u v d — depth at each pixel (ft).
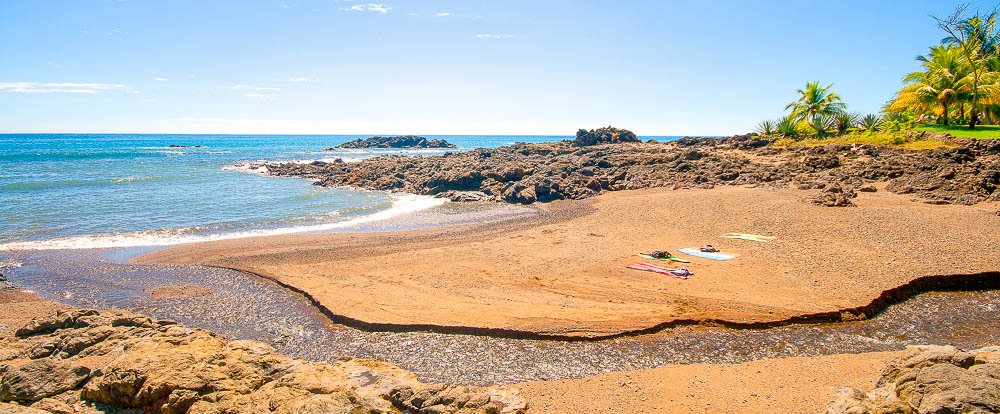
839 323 44.01
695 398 33.12
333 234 84.17
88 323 41.09
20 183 144.25
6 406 29.58
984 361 27.86
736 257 61.67
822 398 32.27
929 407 24.38
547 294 51.44
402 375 34.65
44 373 33.47
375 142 480.23
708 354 39.34
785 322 43.75
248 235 84.53
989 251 59.00
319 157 332.19
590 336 41.88
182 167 223.92
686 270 56.39
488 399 30.81
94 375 33.65
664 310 46.42
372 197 133.90
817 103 176.24
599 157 168.55
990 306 47.34
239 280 58.44
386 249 71.72
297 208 113.60
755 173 127.54
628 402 32.81
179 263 65.26
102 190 136.67
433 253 68.74
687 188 122.62
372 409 29.09
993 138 124.57
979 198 87.81
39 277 59.98
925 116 176.04
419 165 178.60
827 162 125.70
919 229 69.92
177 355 33.94
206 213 105.40
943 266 54.49
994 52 166.61
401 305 49.06
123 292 54.80
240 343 36.76
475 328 43.55
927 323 44.04
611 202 110.22
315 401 28.66
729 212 87.86
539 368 37.73
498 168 147.95
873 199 94.17
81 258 68.28
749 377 35.58
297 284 55.83
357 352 40.83
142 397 30.53
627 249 67.72
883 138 141.08
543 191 124.57
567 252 67.21
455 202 125.49
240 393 30.66
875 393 28.37
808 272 54.90
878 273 53.36
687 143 192.03
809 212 83.66
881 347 39.86
